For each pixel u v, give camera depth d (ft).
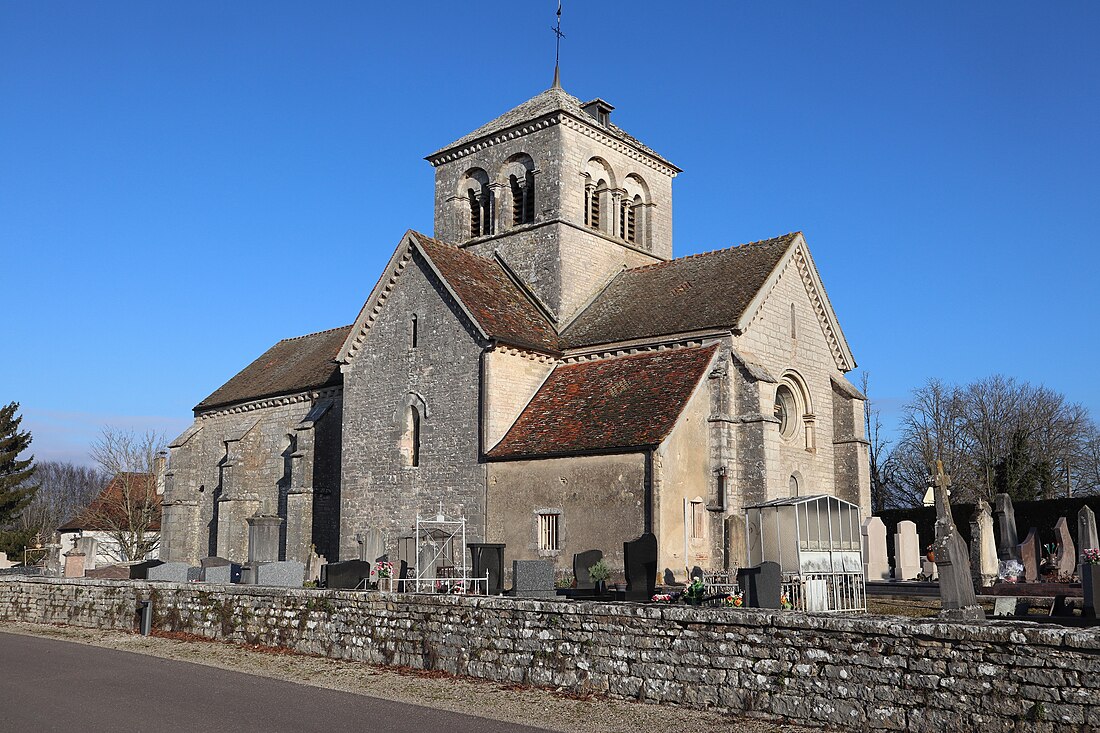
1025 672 38.65
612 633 53.01
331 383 149.18
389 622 65.36
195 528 173.68
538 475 112.06
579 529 107.14
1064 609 71.00
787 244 128.16
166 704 52.31
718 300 122.11
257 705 51.98
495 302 129.39
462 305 122.42
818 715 44.29
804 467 127.03
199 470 175.52
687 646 49.65
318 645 69.87
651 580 91.25
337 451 146.51
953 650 40.75
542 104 148.87
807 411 129.18
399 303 131.95
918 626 41.83
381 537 119.44
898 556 110.32
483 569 98.12
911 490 258.57
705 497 110.11
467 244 151.74
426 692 55.62
